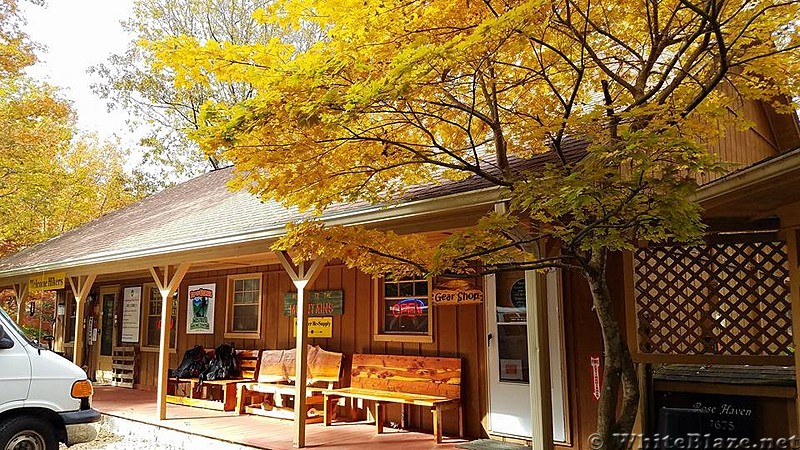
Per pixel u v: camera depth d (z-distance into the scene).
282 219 7.32
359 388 7.90
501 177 4.75
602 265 3.69
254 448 6.61
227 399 9.09
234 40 22.69
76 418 6.02
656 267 5.02
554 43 4.39
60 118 17.77
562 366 6.02
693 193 3.28
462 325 7.14
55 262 11.44
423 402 6.66
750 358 4.58
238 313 10.43
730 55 4.22
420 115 4.22
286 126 3.82
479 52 3.67
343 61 3.63
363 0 3.63
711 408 5.02
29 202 17.11
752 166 3.54
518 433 6.44
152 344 12.39
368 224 6.03
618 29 4.67
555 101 4.58
